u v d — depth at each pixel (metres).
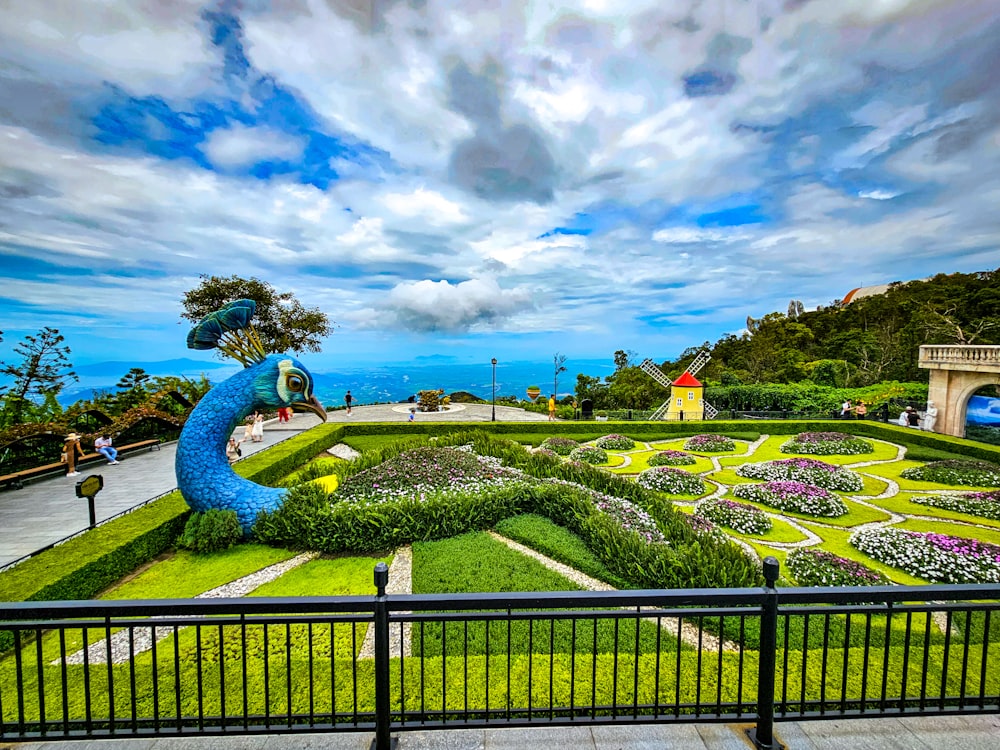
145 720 2.85
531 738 2.99
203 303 24.00
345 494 9.24
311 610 2.75
